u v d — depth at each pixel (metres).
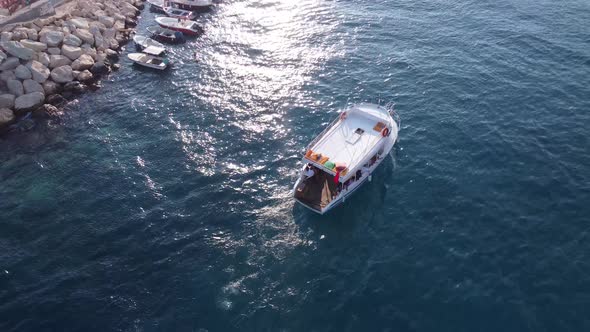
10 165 48.88
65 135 52.72
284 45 68.25
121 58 66.12
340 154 44.81
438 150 49.50
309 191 43.50
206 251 40.00
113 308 35.84
